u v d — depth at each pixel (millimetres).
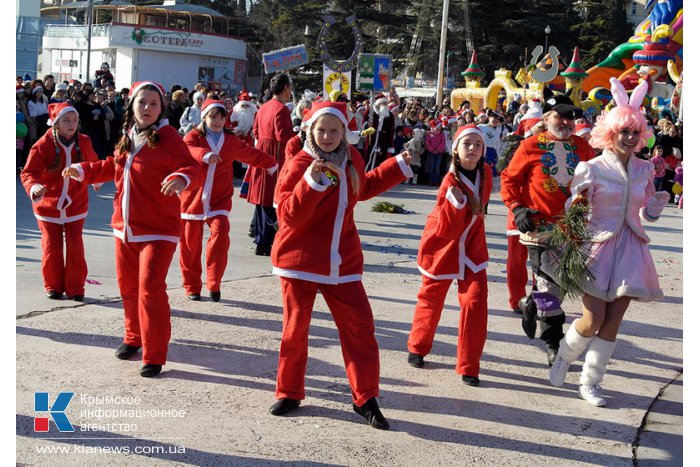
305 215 4645
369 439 4684
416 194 17391
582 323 5445
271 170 7879
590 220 5402
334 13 50875
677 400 5633
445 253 5699
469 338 5656
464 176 5652
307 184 4562
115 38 47625
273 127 9453
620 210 5328
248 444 4520
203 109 7438
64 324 6473
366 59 21391
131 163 5566
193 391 5270
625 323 7582
